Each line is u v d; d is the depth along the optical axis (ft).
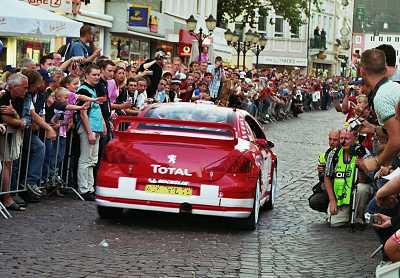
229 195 34.73
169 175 34.91
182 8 140.36
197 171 34.83
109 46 103.71
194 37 118.42
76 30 54.49
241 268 28.99
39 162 40.78
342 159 38.37
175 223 37.22
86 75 43.62
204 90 75.56
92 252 30.25
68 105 42.34
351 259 31.27
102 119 43.47
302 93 161.79
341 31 308.40
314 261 30.71
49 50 82.89
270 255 31.42
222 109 39.68
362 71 23.54
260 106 117.08
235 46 130.41
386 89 22.81
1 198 38.34
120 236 33.50
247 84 104.42
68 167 43.73
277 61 245.24
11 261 28.14
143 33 110.73
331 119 143.33
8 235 32.48
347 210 38.11
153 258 29.81
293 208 44.06
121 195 35.17
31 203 40.50
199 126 36.24
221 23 180.65
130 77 53.62
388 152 22.56
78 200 42.50
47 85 45.11
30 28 51.06
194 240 33.53
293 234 36.11
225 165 35.01
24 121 38.06
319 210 39.88
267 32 243.60
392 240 19.58
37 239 32.04
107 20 100.37
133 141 35.76
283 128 112.68
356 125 38.14
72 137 43.37
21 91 38.42
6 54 74.95
